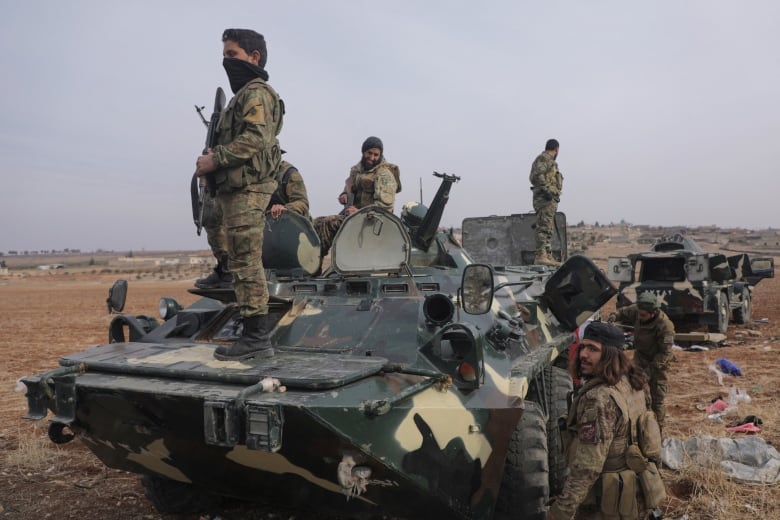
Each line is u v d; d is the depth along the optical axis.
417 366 4.41
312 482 4.29
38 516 5.61
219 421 3.78
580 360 3.91
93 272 86.38
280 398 3.71
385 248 5.70
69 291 44.66
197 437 4.23
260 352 4.57
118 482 6.46
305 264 6.19
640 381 3.83
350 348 4.73
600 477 3.73
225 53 4.80
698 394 9.40
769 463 6.18
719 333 14.21
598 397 3.68
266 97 4.63
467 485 4.34
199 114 5.38
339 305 5.30
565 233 12.18
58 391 4.36
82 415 4.57
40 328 19.55
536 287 7.40
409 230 6.74
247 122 4.52
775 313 19.48
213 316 5.66
